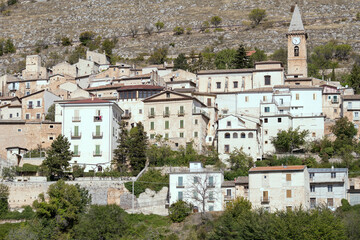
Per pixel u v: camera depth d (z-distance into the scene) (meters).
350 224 163.25
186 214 185.25
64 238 175.75
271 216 166.12
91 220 177.00
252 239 160.62
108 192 197.62
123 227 177.50
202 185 192.62
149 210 192.88
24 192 196.50
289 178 183.75
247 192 188.25
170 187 194.88
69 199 186.25
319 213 165.62
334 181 188.25
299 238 155.50
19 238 171.75
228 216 170.38
